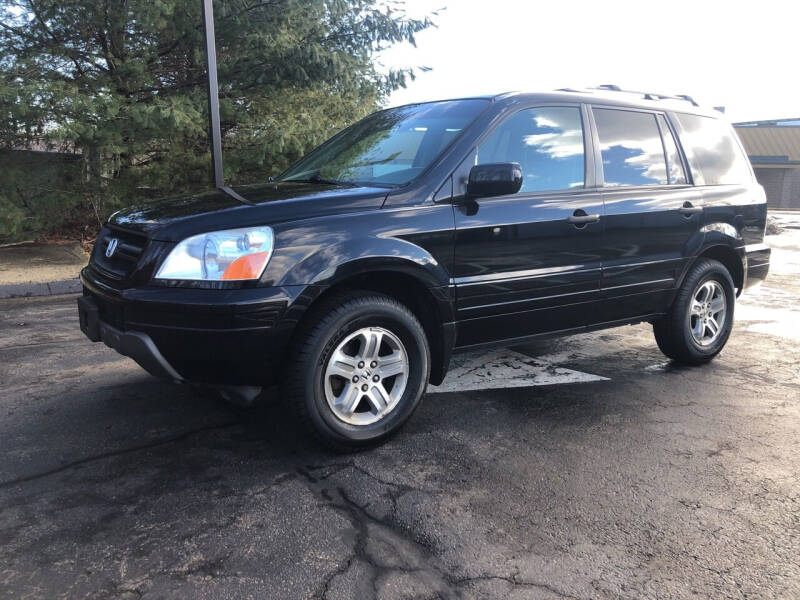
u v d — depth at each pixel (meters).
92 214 10.62
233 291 2.81
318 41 10.95
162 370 2.96
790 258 12.09
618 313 4.30
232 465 3.12
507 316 3.70
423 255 3.27
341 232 3.07
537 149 3.85
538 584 2.27
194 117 9.30
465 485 2.97
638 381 4.52
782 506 2.83
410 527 2.61
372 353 3.25
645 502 2.84
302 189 3.51
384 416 3.35
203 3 7.72
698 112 5.02
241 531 2.56
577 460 3.24
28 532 2.53
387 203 3.26
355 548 2.46
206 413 3.76
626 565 2.39
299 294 2.91
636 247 4.25
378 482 2.99
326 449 3.22
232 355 2.85
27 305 7.06
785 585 2.29
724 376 4.68
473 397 4.14
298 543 2.49
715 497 2.89
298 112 10.94
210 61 7.87
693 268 4.73
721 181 4.98
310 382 3.04
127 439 3.40
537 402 4.06
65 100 8.34
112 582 2.24
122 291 3.00
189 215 3.06
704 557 2.45
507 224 3.58
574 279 3.92
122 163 10.28
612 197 4.11
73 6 9.02
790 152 34.56
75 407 3.84
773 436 3.58
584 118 4.13
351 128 4.68
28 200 9.34
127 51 10.01
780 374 4.73
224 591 2.20
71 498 2.79
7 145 9.02
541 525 2.64
